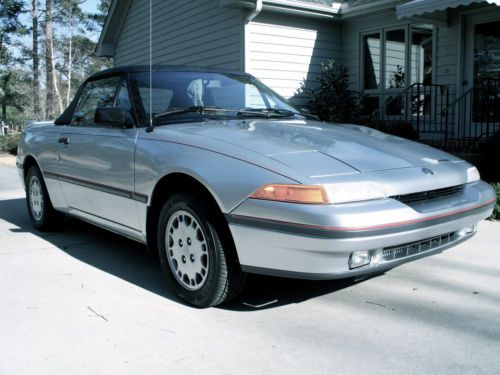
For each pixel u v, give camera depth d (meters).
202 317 3.26
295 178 2.86
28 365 2.68
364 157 3.23
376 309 3.38
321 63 11.48
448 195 3.40
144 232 3.77
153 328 3.11
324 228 2.74
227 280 3.22
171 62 13.46
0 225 6.01
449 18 9.91
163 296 3.63
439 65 10.27
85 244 5.07
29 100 53.28
